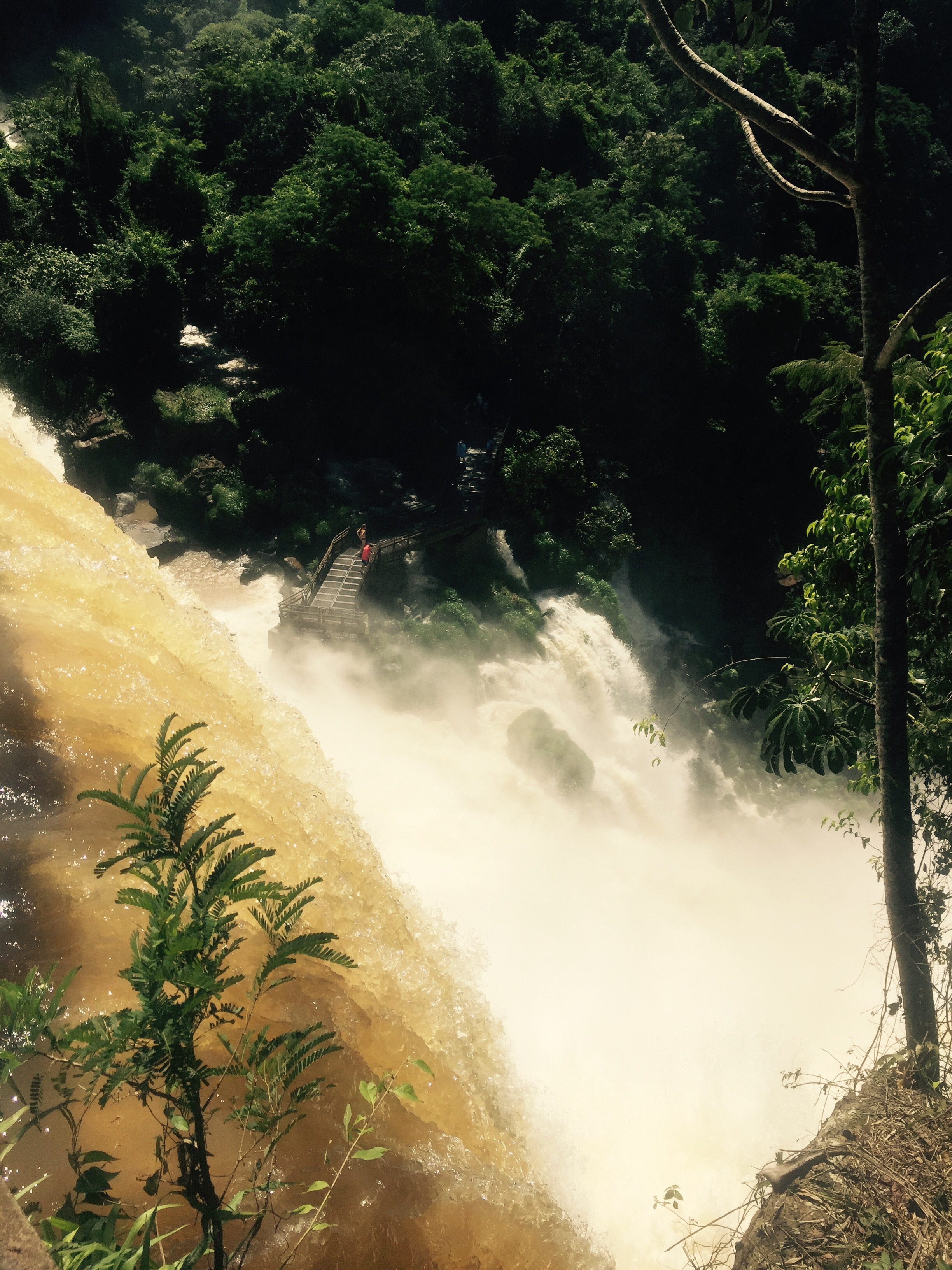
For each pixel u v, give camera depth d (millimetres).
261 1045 2711
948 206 72562
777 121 6598
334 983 6637
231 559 32531
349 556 31578
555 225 44344
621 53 67625
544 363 45094
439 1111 6996
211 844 2670
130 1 62344
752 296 52031
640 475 49031
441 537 33906
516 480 39531
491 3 65000
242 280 39500
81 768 7062
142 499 33312
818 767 7957
